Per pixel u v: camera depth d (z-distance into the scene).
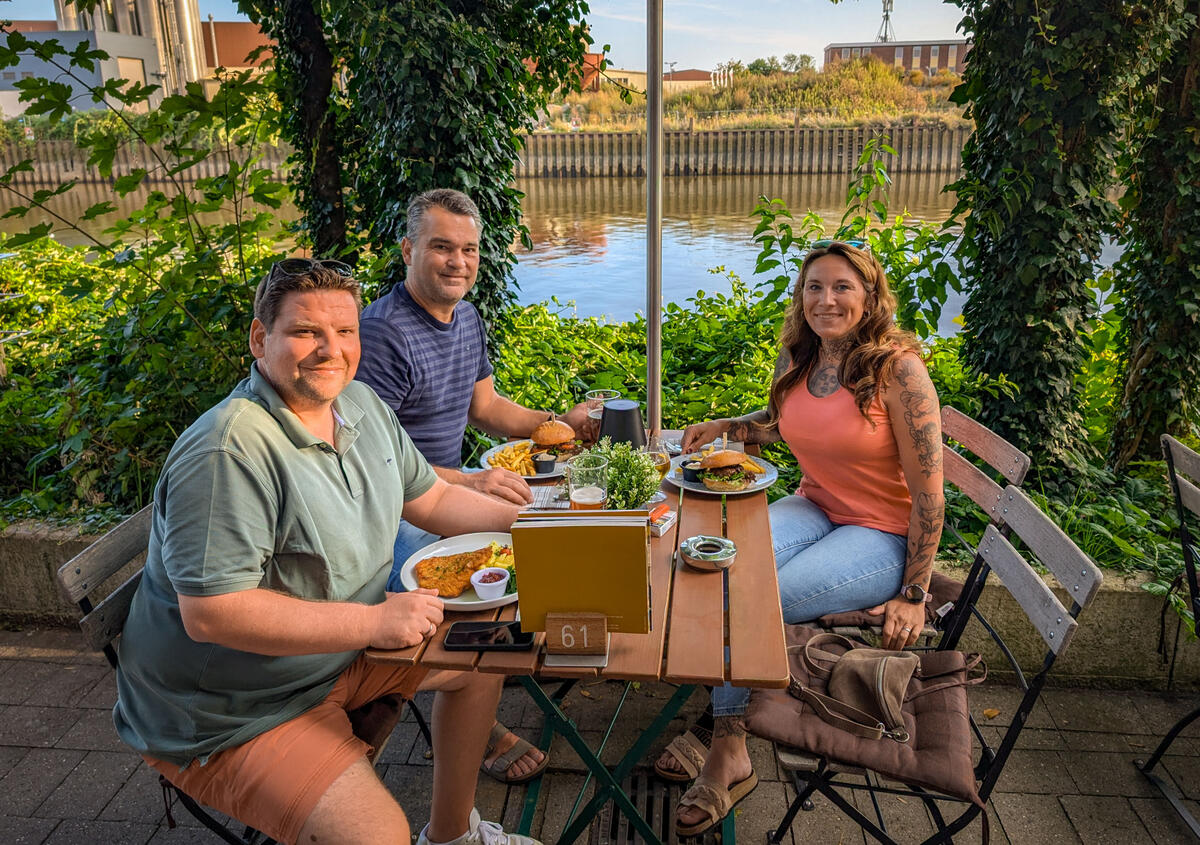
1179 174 3.45
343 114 4.79
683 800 2.22
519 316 5.27
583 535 1.49
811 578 2.27
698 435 2.79
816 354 2.64
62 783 2.54
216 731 1.64
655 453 2.54
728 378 4.38
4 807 2.44
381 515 1.87
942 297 3.82
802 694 1.89
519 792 2.45
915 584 2.30
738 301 5.71
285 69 4.68
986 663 3.04
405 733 2.75
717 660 1.56
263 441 1.62
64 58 3.80
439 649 1.62
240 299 3.73
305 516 1.67
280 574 1.68
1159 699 2.95
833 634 2.13
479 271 4.39
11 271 6.57
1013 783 2.53
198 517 1.54
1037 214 3.39
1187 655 2.93
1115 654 2.97
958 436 2.70
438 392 2.64
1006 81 3.36
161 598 1.66
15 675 3.12
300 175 4.93
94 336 4.44
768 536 2.14
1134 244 3.75
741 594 1.83
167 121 3.47
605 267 12.99
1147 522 3.33
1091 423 4.06
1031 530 2.02
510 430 2.96
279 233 4.93
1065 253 3.40
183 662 1.64
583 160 39.12
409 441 2.11
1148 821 2.38
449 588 1.80
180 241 3.65
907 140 34.84
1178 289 3.54
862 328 2.46
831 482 2.53
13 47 3.15
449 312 2.67
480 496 2.18
